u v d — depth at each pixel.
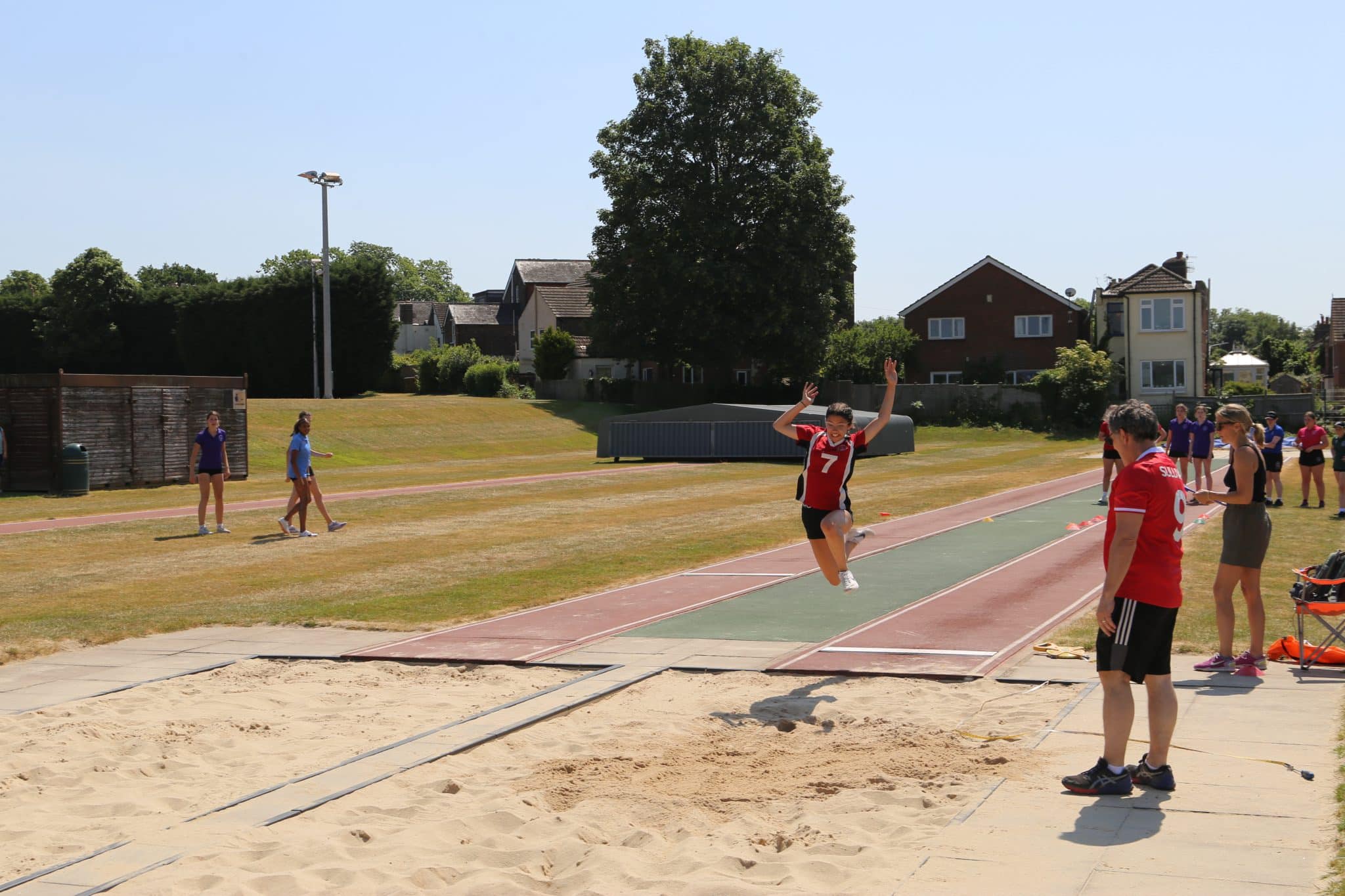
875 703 8.24
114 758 7.32
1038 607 11.81
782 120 61.03
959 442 53.31
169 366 82.81
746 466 39.25
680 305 59.78
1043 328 65.19
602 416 60.66
